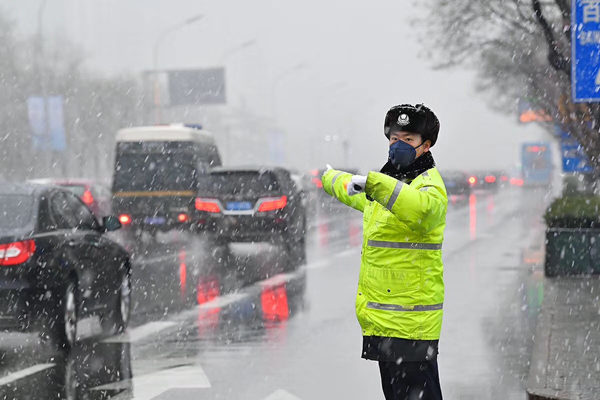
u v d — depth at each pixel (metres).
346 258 37.25
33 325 17.38
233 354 17.84
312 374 16.17
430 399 9.69
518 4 38.53
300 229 40.59
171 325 21.19
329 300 25.23
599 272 29.03
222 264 35.00
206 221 37.97
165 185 47.00
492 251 39.22
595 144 33.94
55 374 16.03
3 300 17.17
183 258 37.53
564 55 34.56
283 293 26.72
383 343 9.59
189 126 51.78
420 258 9.45
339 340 19.33
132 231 47.50
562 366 15.38
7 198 18.14
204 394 14.70
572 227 29.52
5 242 17.25
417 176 9.50
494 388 15.02
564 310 21.45
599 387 13.86
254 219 37.53
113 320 20.05
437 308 9.59
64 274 17.78
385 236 9.48
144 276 31.08
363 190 9.08
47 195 18.58
